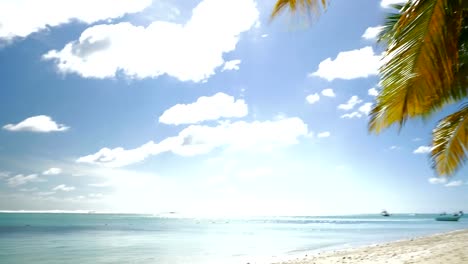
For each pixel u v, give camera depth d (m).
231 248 32.12
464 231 36.75
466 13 5.66
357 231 65.50
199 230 76.81
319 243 36.31
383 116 5.31
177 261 22.67
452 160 7.65
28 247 34.66
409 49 4.34
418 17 4.23
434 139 7.95
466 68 6.02
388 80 4.76
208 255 26.14
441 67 4.28
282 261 19.02
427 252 16.77
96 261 23.52
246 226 106.00
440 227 80.62
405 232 58.09
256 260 21.69
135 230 76.12
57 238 48.53
